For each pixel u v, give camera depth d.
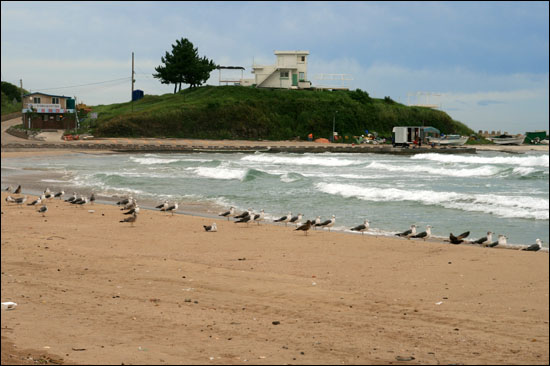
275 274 16.14
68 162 69.75
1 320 10.59
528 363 8.84
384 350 9.47
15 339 9.52
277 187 40.59
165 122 118.31
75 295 12.83
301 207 31.52
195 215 29.48
